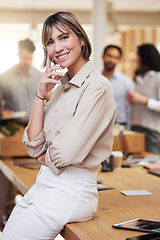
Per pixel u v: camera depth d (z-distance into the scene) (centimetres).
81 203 186
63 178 188
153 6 1083
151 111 458
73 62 193
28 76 505
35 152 205
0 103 472
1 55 1350
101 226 182
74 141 178
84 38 195
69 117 188
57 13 191
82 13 1124
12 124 438
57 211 183
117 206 214
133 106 474
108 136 190
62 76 208
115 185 262
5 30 1344
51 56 198
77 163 182
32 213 184
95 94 181
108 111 186
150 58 465
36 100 204
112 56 477
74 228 179
